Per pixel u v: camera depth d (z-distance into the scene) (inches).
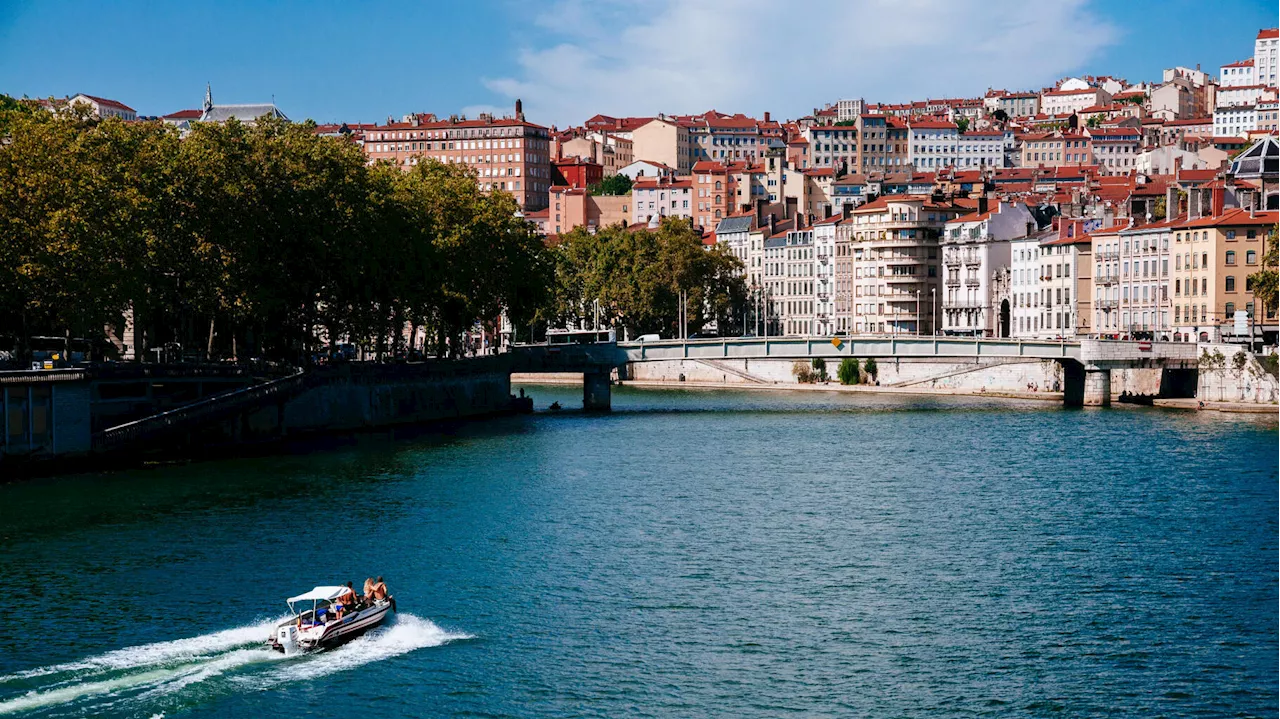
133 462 5206.7
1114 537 4057.6
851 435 6550.2
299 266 6200.8
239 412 5595.5
